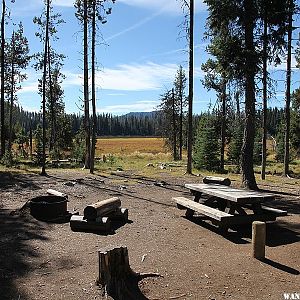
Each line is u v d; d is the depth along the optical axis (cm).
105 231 870
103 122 14612
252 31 1436
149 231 888
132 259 686
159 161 3269
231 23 1446
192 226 948
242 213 916
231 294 555
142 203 1230
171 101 4325
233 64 1431
